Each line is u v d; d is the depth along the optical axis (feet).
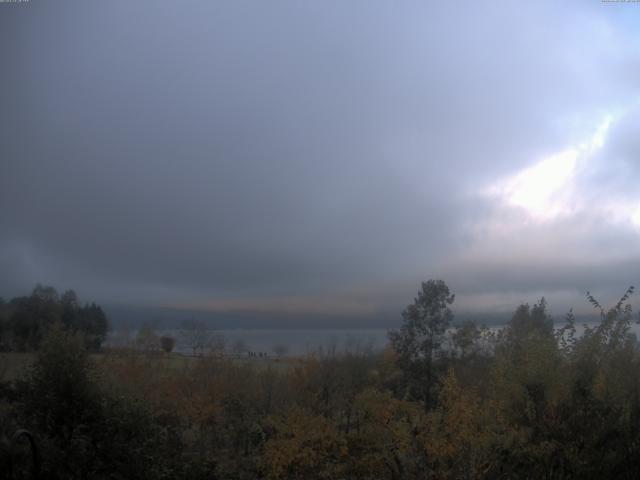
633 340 30.71
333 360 64.90
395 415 38.55
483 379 40.32
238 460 46.60
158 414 46.98
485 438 28.68
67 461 28.50
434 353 67.87
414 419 35.29
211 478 35.12
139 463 31.45
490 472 27.40
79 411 31.73
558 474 25.53
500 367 30.40
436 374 62.54
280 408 55.21
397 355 67.36
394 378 66.08
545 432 26.35
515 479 26.68
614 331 30.17
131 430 32.99
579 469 24.76
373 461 37.83
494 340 40.63
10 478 25.26
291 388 60.03
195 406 54.85
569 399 27.40
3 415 30.09
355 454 40.83
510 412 28.45
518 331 37.11
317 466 41.83
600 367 29.01
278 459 41.81
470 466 28.55
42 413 31.12
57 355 32.78
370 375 62.49
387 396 40.47
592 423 25.89
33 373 32.86
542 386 28.30
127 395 36.17
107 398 33.73
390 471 36.01
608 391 27.91
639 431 25.79
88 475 29.53
